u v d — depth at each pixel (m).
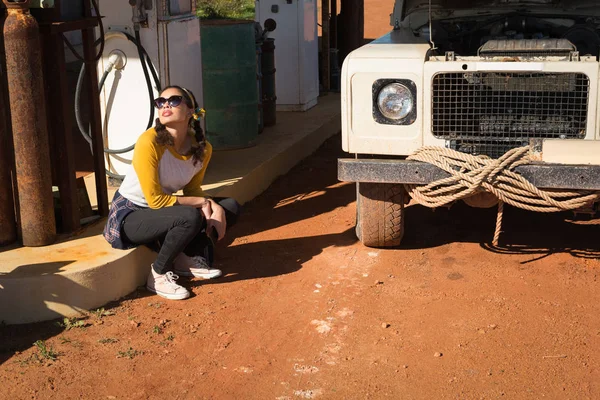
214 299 5.00
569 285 5.16
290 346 4.41
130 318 4.72
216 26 7.60
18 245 5.15
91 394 3.94
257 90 8.12
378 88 5.20
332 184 7.67
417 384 4.01
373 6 24.44
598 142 4.77
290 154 8.19
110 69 6.44
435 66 5.06
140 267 5.17
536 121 5.07
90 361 4.24
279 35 9.84
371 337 4.50
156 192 4.91
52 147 5.25
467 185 4.90
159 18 6.37
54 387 3.99
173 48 6.58
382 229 5.61
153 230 4.91
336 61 11.80
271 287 5.19
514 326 4.60
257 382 4.04
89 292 4.78
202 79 7.43
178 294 4.98
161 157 4.92
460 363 4.20
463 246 5.90
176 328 4.61
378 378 4.07
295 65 9.91
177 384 4.03
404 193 5.62
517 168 4.84
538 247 5.85
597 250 5.77
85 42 5.48
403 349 4.36
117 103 6.59
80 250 5.07
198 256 5.32
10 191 5.11
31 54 4.77
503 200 4.95
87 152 8.48
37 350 4.34
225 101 7.80
